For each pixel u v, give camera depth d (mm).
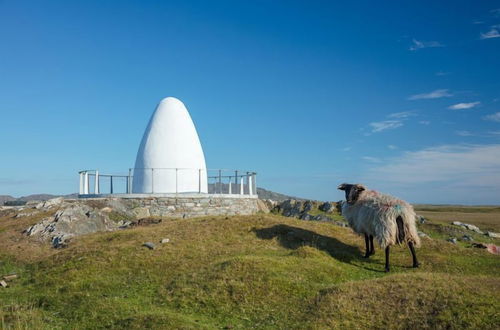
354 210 15672
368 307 10141
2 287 14016
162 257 14891
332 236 18031
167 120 31203
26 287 13703
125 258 14914
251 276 12266
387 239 14062
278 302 11086
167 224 19750
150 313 10383
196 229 18047
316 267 13414
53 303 11961
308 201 31281
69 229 20719
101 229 22000
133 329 9672
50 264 15555
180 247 15867
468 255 16578
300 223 19469
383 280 11570
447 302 9859
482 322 8992
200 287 11938
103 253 15516
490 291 10398
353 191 15828
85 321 10555
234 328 9922
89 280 13305
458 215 42312
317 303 10625
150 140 31125
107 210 25078
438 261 15391
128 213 26109
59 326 10500
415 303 10031
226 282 11992
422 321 9359
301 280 12258
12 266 16578
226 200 29188
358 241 17812
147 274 13625
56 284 13438
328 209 29078
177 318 10047
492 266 15320
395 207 14328
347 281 12602
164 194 27859
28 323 10648
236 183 31656
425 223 24641
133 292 12344
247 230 17828
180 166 30656
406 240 14445
